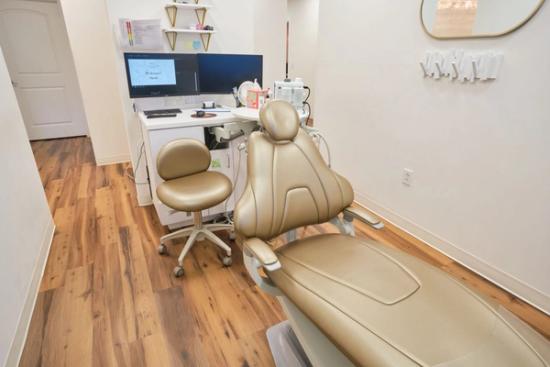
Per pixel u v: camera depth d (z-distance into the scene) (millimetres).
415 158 2133
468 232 1875
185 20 2465
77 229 2305
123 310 1568
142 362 1306
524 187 1566
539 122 1465
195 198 1745
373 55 2311
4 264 1350
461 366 735
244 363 1312
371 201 2588
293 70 6016
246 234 1166
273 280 1101
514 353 771
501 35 1535
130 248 2082
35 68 4473
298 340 1285
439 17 1797
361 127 2549
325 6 2686
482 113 1688
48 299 1628
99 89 3465
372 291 968
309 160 1335
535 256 1575
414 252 2062
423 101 2002
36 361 1304
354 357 805
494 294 1695
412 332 823
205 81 2393
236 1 2600
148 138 2002
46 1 4277
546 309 1563
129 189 3031
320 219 1352
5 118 1675
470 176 1807
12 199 1577
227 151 2254
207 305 1612
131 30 2230
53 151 4246
